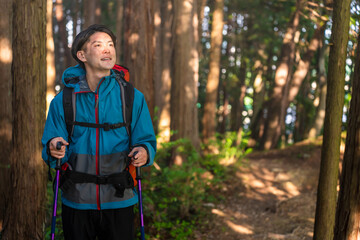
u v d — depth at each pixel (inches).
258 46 541.3
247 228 227.8
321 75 459.2
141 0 229.0
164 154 246.8
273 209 257.1
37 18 120.0
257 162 378.6
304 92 587.8
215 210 257.9
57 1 440.1
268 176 335.3
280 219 240.4
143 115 76.4
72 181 71.9
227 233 219.9
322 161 98.5
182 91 338.0
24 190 122.1
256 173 341.4
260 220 242.1
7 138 175.8
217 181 298.4
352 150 86.0
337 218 89.6
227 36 523.5
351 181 85.7
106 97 73.6
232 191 297.4
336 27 93.6
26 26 118.3
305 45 467.2
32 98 120.5
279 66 485.1
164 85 470.6
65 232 75.0
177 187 235.1
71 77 75.5
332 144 96.0
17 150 122.0
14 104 121.3
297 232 216.5
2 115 176.4
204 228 227.3
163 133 348.8
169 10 463.5
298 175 328.5
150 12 233.0
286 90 487.2
